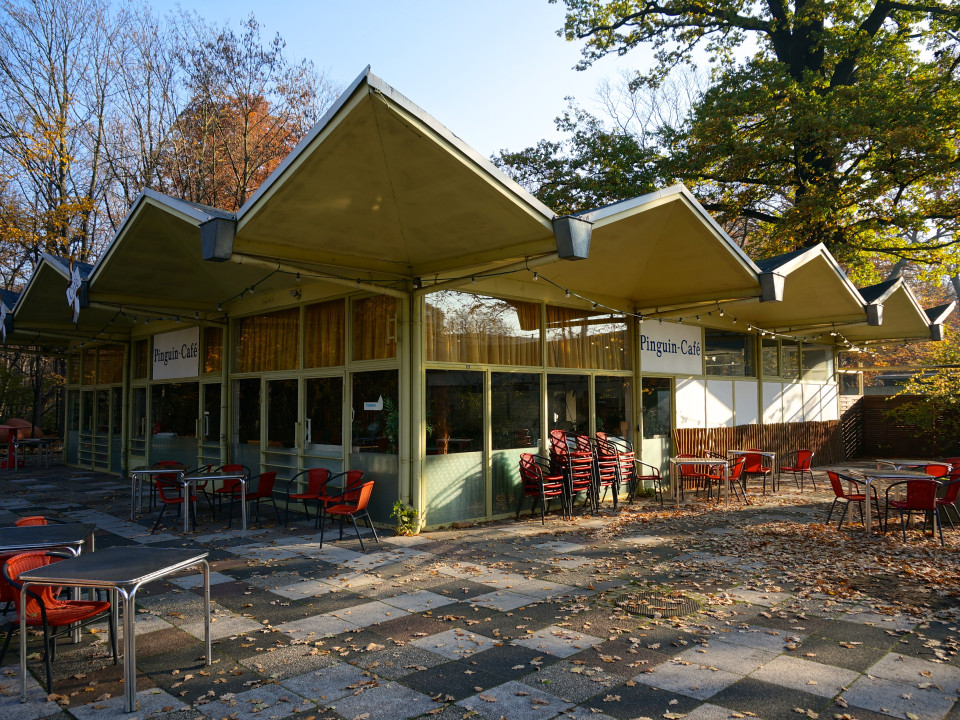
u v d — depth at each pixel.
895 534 8.52
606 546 7.87
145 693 4.00
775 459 12.74
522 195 6.43
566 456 9.93
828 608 5.50
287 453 10.54
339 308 9.88
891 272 32.41
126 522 9.62
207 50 23.39
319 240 7.39
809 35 21.19
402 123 5.46
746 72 19.97
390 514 8.93
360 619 5.30
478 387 9.56
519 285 10.06
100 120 23.91
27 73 22.34
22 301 12.86
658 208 8.23
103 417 16.81
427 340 8.95
